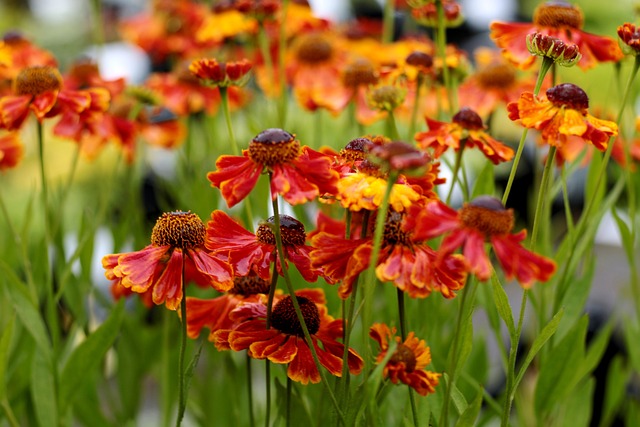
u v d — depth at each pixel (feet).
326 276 2.50
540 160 3.55
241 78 2.87
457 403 2.61
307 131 4.17
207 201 3.42
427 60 3.20
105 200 3.51
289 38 4.25
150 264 2.55
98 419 3.44
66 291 3.35
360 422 2.59
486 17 5.47
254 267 2.56
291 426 2.76
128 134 3.60
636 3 3.44
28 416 3.37
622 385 3.47
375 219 2.58
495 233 2.38
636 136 3.59
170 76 4.18
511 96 3.54
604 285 4.92
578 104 2.62
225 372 3.46
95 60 3.95
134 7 6.86
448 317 3.25
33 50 3.69
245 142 3.69
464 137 2.65
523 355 4.17
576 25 3.07
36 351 3.15
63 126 3.45
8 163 3.48
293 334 2.60
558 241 4.94
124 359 3.50
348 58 4.13
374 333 2.60
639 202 3.56
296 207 3.33
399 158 2.35
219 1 4.05
